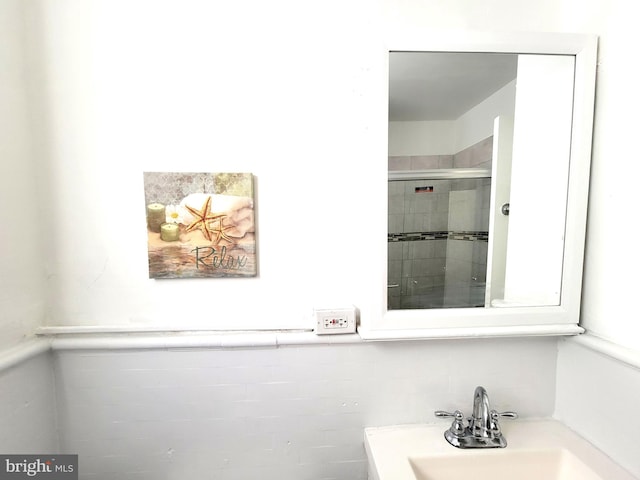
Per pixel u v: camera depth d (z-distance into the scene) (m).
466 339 0.89
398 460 0.77
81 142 0.82
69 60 0.80
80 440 0.87
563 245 0.84
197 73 0.82
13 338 0.76
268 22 0.82
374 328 0.82
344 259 0.88
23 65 0.78
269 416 0.89
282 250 0.87
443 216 0.86
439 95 0.83
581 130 0.79
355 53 0.84
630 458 0.71
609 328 0.76
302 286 0.89
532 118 0.85
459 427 0.84
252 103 0.84
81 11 0.79
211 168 0.84
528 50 0.79
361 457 0.91
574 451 0.78
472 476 0.78
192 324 0.87
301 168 0.86
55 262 0.84
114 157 0.83
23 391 0.77
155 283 0.86
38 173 0.81
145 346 0.85
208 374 0.87
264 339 0.86
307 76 0.84
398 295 0.86
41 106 0.80
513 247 0.88
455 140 0.84
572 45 0.78
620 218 0.73
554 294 0.87
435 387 0.90
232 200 0.84
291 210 0.87
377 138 0.79
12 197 0.76
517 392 0.91
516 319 0.84
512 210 0.88
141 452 0.88
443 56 0.82
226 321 0.88
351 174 0.87
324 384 0.89
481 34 0.78
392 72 0.81
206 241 0.84
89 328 0.84
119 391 0.86
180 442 0.88
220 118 0.83
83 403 0.86
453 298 0.87
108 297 0.86
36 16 0.78
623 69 0.72
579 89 0.79
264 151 0.85
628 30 0.70
